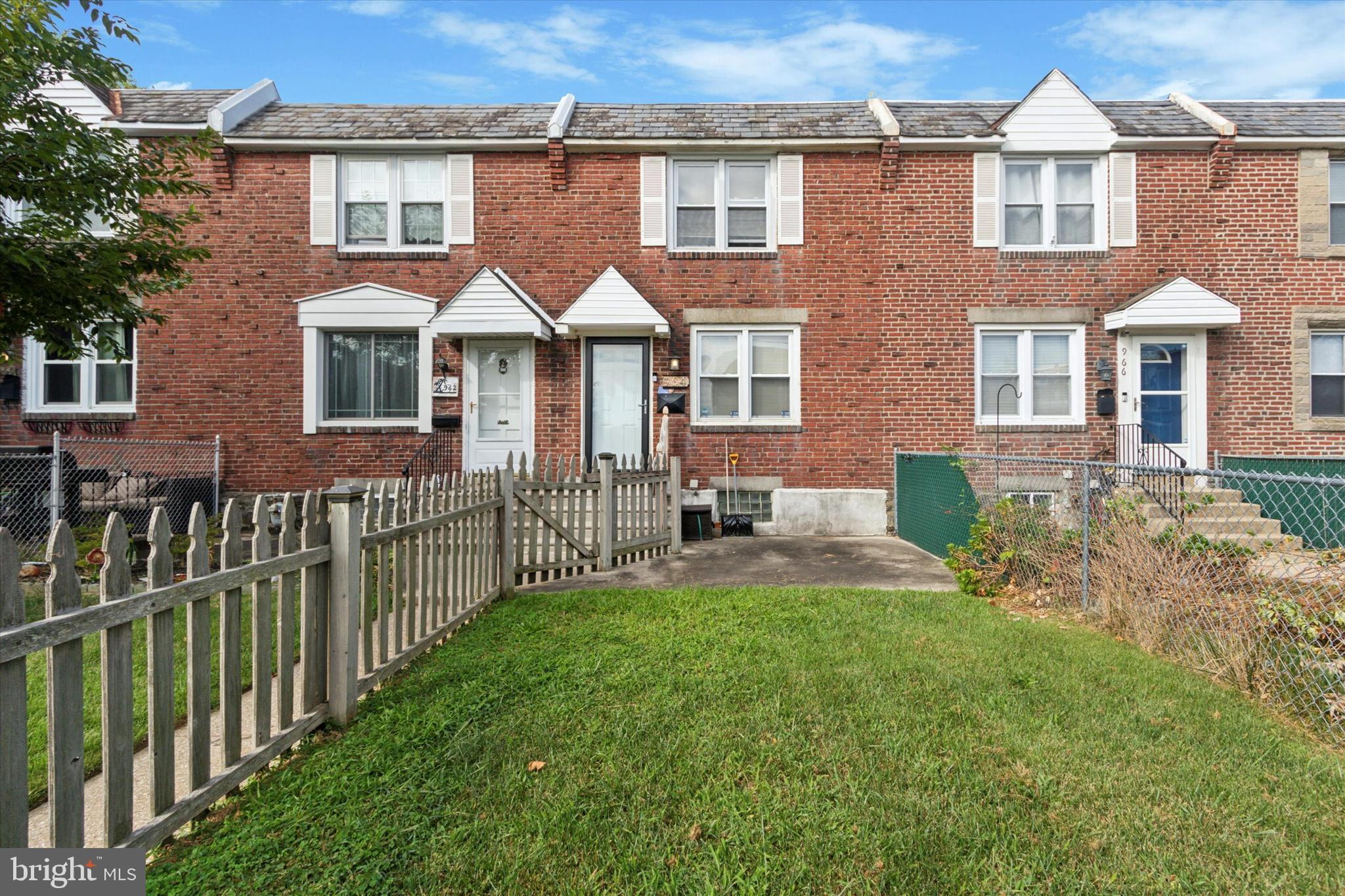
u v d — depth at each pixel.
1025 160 11.46
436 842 2.68
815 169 11.34
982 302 11.26
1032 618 6.04
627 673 4.35
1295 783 3.20
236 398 11.14
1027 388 11.29
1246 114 11.73
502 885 2.47
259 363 11.16
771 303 11.31
